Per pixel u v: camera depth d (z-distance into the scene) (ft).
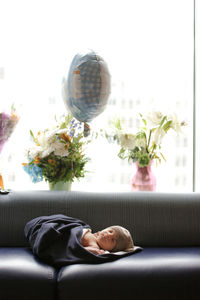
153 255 6.89
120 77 10.45
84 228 7.41
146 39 10.56
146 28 10.57
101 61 8.55
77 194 8.27
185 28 10.62
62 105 10.21
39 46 10.23
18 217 7.86
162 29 10.59
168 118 9.06
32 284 5.80
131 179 9.28
